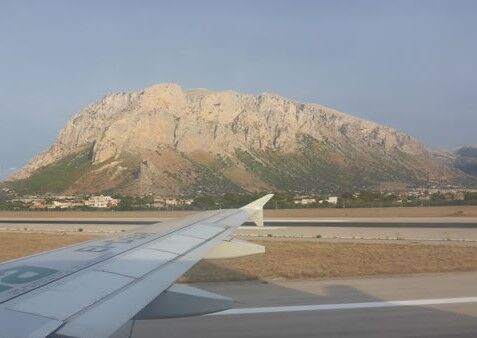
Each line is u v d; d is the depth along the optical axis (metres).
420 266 18.28
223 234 8.59
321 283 14.71
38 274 5.29
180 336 9.50
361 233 32.16
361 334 9.64
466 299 12.45
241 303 11.55
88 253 6.48
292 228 36.38
